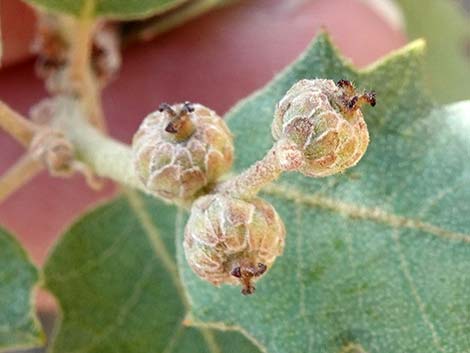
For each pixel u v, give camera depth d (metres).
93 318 0.06
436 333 0.05
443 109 0.05
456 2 0.09
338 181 0.05
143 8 0.06
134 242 0.07
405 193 0.05
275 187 0.05
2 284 0.06
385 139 0.05
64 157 0.06
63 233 0.07
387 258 0.05
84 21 0.06
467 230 0.05
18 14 0.09
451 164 0.05
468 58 0.09
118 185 0.07
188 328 0.06
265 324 0.05
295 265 0.05
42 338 0.06
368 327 0.05
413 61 0.05
